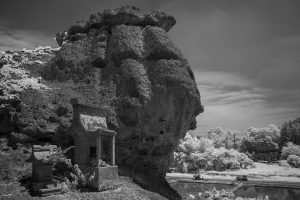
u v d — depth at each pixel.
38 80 36.41
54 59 38.50
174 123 33.91
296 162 92.69
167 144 34.81
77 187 26.17
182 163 79.06
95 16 39.88
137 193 27.38
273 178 66.06
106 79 35.56
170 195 33.25
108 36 37.94
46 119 31.58
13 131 31.23
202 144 87.50
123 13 37.78
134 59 35.28
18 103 31.80
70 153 30.31
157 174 35.41
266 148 110.56
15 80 34.53
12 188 23.31
